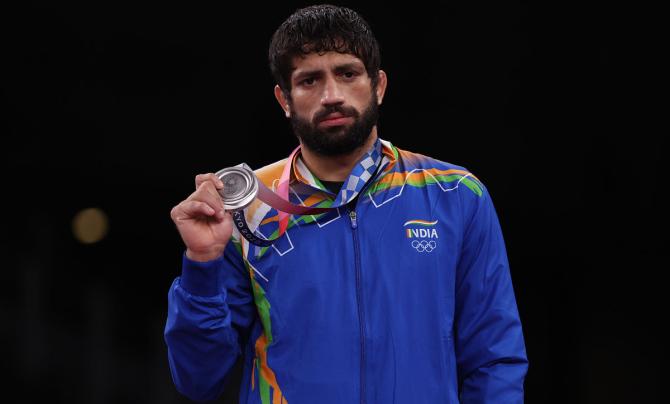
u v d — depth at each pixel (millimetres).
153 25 23750
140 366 29312
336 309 6949
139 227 28328
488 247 7336
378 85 7246
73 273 28875
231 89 24953
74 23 23547
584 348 28531
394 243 7137
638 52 23531
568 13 23109
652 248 26719
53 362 28750
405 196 7309
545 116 24922
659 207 25641
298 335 6953
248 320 7336
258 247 7180
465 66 24141
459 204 7309
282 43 7016
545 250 27734
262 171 7668
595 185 25672
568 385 28547
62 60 24141
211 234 6742
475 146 25297
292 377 6922
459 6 23094
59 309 28859
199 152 25844
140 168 26109
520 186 25938
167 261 29312
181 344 6945
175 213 6742
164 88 24875
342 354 6863
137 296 29344
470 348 7234
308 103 6934
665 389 27453
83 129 25344
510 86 24500
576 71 24062
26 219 27844
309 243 7133
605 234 26766
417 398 6828
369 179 7273
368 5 23047
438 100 24703
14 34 23531
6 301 28500
